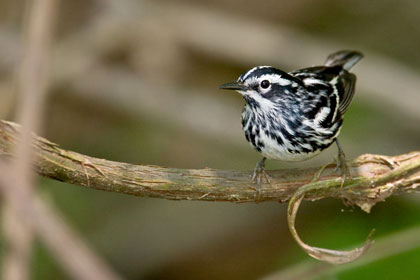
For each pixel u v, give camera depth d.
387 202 11.87
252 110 8.38
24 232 4.29
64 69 13.20
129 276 13.27
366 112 13.55
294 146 8.35
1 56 13.36
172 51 13.95
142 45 13.85
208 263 13.55
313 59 13.88
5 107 10.91
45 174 6.41
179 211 13.59
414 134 13.43
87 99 13.71
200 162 14.34
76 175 6.52
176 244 13.43
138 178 6.77
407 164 7.21
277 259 13.36
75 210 13.36
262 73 8.32
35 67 5.25
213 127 13.29
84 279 3.42
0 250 8.53
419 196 11.62
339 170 7.31
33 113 5.12
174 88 13.71
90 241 13.25
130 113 13.60
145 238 13.41
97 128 14.61
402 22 15.05
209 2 14.97
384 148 13.13
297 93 8.37
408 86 13.27
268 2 15.13
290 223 7.05
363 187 7.26
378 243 9.07
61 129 14.42
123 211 13.70
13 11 14.16
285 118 8.27
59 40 14.25
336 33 15.31
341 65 9.93
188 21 13.97
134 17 13.79
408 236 9.03
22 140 4.52
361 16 15.20
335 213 12.91
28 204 3.59
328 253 6.74
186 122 13.36
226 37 13.99
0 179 3.64
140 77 13.83
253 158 13.34
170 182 6.88
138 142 14.58
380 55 14.80
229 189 7.12
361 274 10.55
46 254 12.01
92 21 14.30
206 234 13.48
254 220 13.50
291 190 7.28
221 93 15.15
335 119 8.55
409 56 15.13
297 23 15.41
